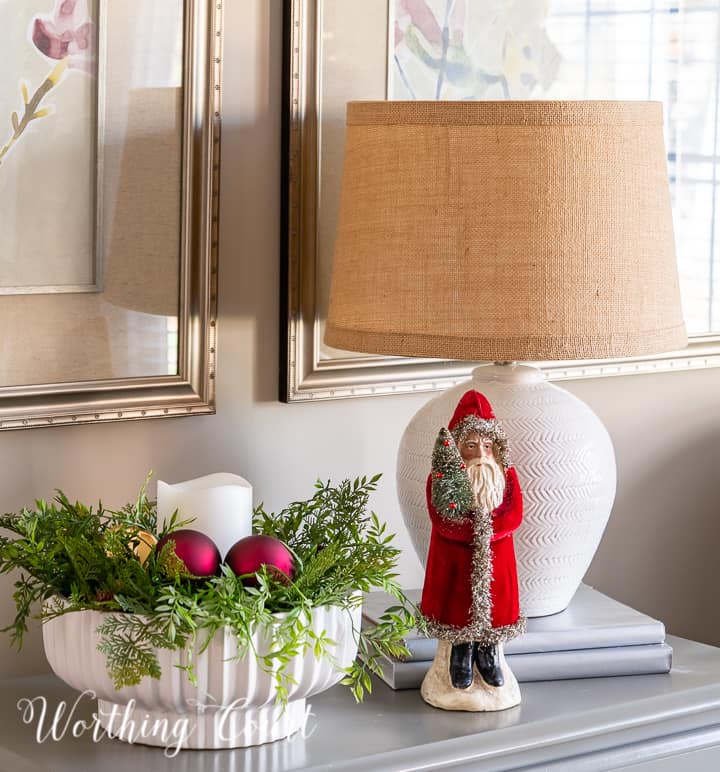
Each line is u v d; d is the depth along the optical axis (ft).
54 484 4.01
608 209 3.58
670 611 5.70
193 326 4.17
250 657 3.07
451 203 3.53
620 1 5.02
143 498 3.76
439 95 4.62
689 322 5.46
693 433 5.64
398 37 4.50
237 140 4.26
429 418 3.94
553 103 3.50
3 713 3.56
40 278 3.86
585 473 3.84
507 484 3.53
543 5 4.82
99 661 3.10
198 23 4.05
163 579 3.17
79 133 3.88
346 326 3.76
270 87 4.32
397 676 3.76
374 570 3.34
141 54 3.97
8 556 3.24
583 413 3.99
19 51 3.75
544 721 3.51
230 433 4.36
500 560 3.51
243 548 3.22
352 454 4.67
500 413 3.85
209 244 4.16
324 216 4.41
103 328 3.99
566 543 3.86
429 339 3.54
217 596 3.05
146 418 4.10
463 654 3.59
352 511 3.79
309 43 4.29
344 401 4.63
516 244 3.51
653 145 3.72
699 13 5.25
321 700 3.70
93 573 3.16
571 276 3.54
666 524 5.63
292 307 4.36
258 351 4.40
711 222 5.44
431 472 3.54
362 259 3.70
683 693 3.77
